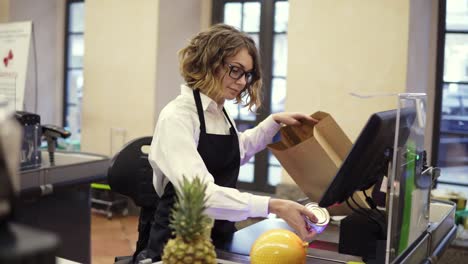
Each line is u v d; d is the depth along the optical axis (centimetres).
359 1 415
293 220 161
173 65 549
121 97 551
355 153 145
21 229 80
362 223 170
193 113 187
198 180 128
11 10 604
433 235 182
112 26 551
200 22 557
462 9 432
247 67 189
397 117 139
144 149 231
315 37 434
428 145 445
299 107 446
